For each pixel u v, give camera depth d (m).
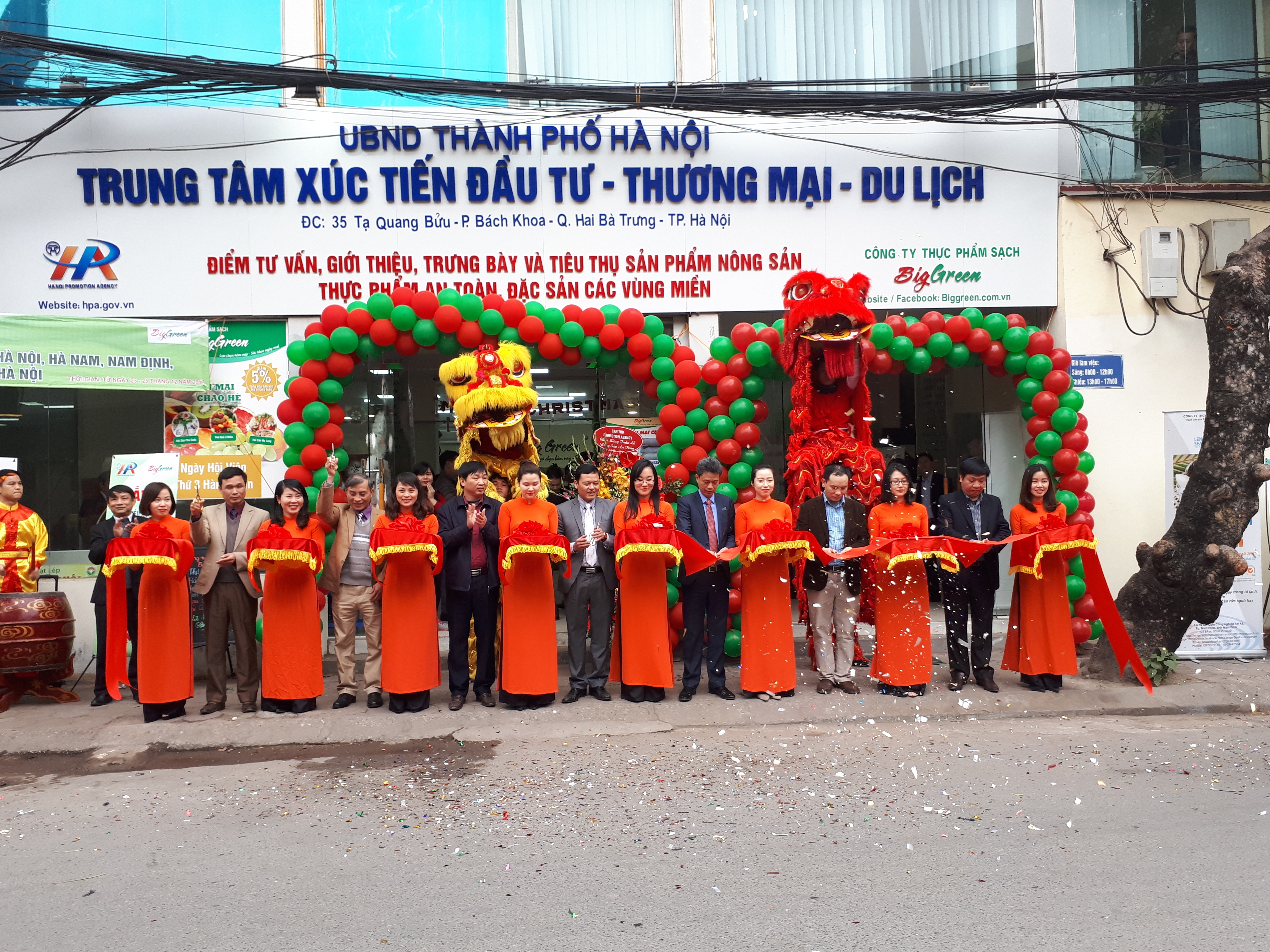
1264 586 8.62
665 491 7.53
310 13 8.64
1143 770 4.96
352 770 5.31
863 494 7.41
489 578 6.53
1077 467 7.94
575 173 8.58
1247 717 6.23
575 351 7.77
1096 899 3.38
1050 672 6.55
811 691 6.75
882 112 8.49
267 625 6.31
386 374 9.40
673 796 4.68
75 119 8.16
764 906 3.38
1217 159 9.20
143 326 7.83
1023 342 7.92
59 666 6.82
